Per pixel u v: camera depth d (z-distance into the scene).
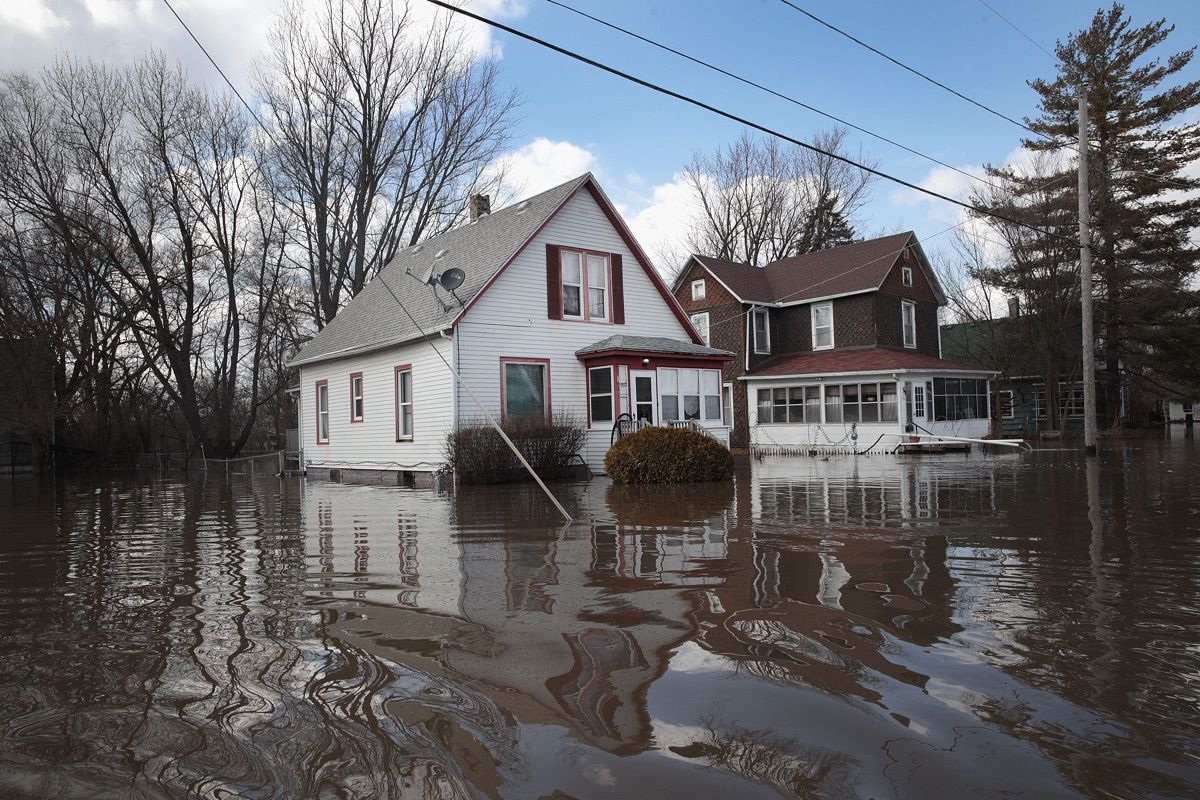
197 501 13.99
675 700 2.97
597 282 19.64
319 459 23.38
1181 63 30.66
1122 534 6.86
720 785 2.28
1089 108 30.95
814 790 2.24
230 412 32.44
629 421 18.19
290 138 31.31
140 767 2.52
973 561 5.65
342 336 22.34
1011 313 34.34
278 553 7.05
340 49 31.12
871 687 3.07
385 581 5.48
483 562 6.12
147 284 31.50
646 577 5.29
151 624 4.40
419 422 18.16
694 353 19.30
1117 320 32.53
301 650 3.77
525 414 17.83
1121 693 2.97
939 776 2.32
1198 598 4.46
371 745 2.64
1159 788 2.23
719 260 33.00
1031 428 36.94
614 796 2.23
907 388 26.36
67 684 3.35
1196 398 34.72
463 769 2.43
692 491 12.09
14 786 2.39
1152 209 31.80
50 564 6.73
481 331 17.28
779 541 6.72
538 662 3.47
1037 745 2.53
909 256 30.92
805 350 30.89
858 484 12.55
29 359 27.77
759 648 3.61
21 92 27.95
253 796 2.30
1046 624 3.94
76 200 29.31
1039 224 30.98
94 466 31.67
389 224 32.72
